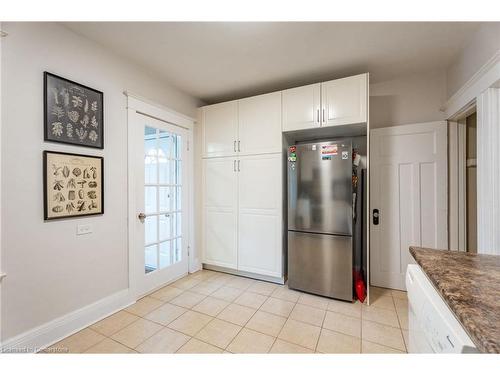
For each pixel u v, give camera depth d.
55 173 1.68
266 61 2.25
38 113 1.59
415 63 2.28
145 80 2.42
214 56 2.16
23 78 1.52
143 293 2.39
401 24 1.71
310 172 2.43
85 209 1.87
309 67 2.36
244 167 2.84
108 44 1.99
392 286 2.55
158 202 2.60
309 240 2.45
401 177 2.50
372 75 2.53
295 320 1.97
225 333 1.79
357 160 2.51
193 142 3.08
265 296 2.41
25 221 1.53
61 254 1.73
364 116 2.23
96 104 1.95
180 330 1.83
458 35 1.84
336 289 2.32
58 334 1.69
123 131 2.20
